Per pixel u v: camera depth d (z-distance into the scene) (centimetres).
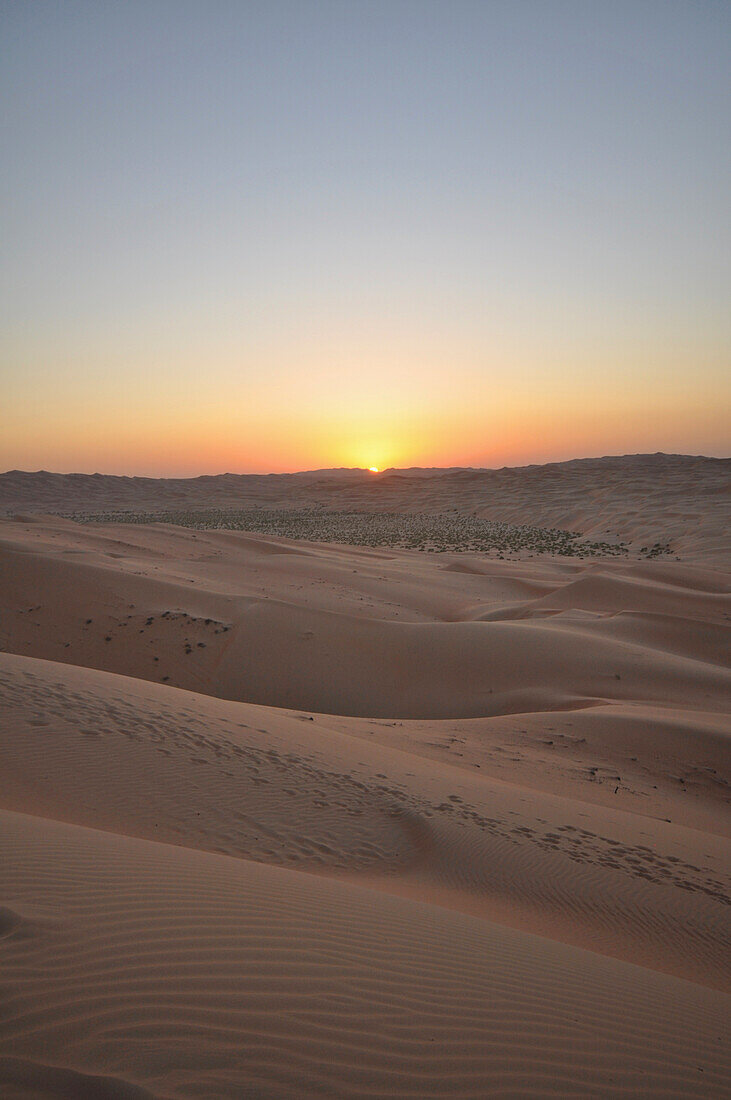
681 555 8444
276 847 848
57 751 998
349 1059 333
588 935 739
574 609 3941
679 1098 369
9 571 3272
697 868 1000
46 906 437
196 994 362
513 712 2278
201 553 6006
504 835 981
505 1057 367
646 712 2002
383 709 2431
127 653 2722
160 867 565
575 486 19350
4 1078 278
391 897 651
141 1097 277
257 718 1416
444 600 4456
